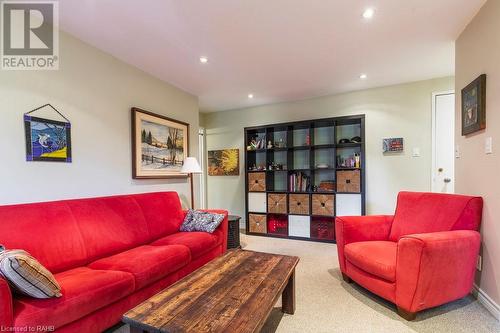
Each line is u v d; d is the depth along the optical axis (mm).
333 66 2988
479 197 1927
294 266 1776
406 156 3586
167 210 2789
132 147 2789
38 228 1675
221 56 2688
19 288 1207
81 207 2008
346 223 2342
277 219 4223
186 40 2350
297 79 3385
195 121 3996
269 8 1899
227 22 2074
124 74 2740
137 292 1752
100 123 2445
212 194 5156
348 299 2035
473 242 1792
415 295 1680
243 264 1789
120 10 1885
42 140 1960
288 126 4152
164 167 3240
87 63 2336
